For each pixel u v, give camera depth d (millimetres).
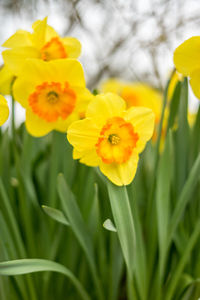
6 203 678
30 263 611
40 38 666
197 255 705
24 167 731
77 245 723
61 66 652
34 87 671
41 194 766
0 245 658
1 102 618
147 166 796
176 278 670
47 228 740
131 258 626
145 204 777
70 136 614
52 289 732
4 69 692
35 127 684
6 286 685
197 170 650
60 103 669
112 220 690
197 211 729
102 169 623
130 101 960
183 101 697
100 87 1120
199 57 642
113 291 704
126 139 625
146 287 695
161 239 664
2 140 737
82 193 724
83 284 726
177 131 713
